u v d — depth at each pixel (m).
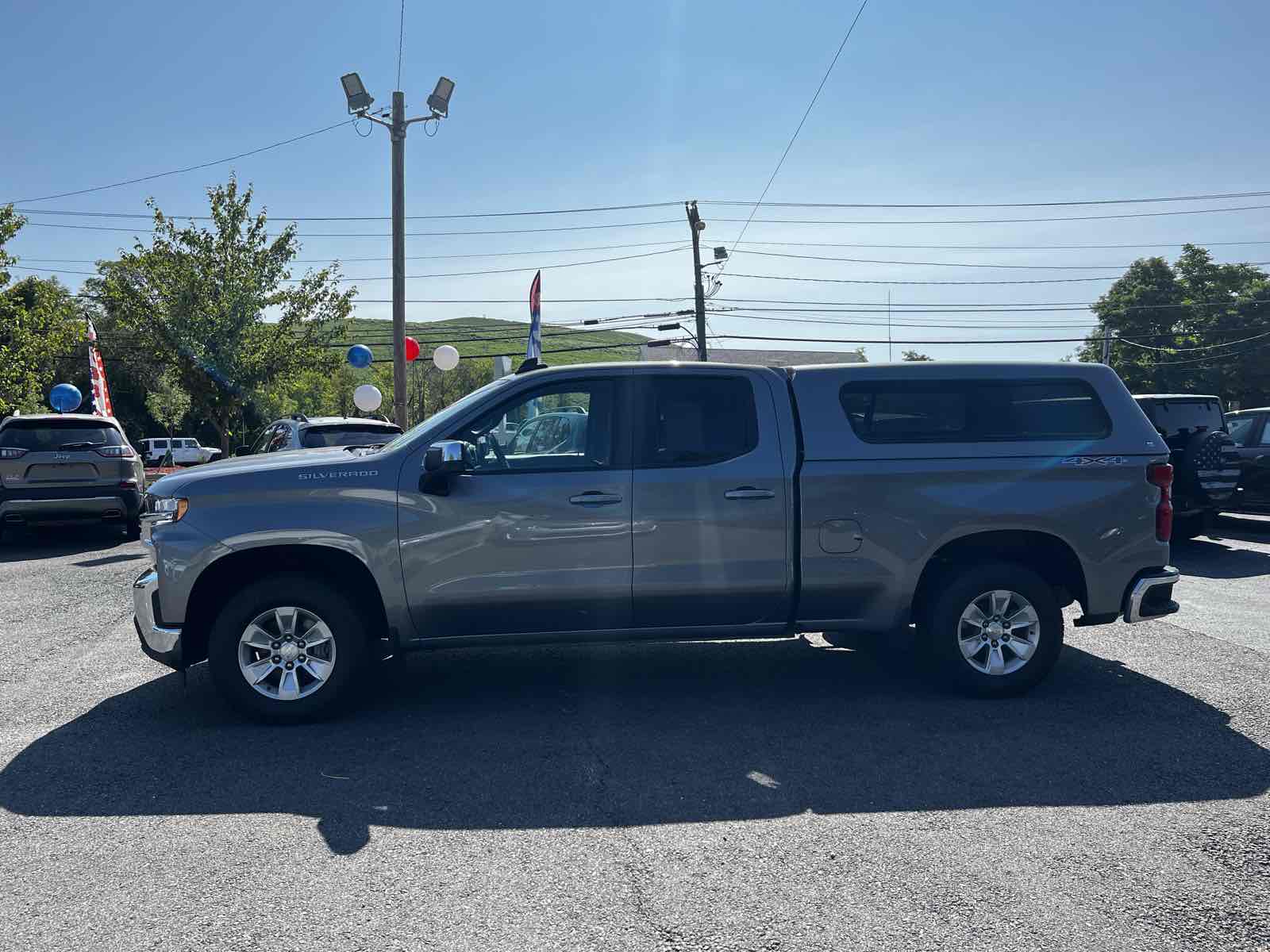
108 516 13.20
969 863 3.59
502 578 5.34
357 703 5.70
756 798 4.23
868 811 4.09
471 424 5.47
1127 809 4.09
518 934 3.12
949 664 5.64
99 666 6.69
